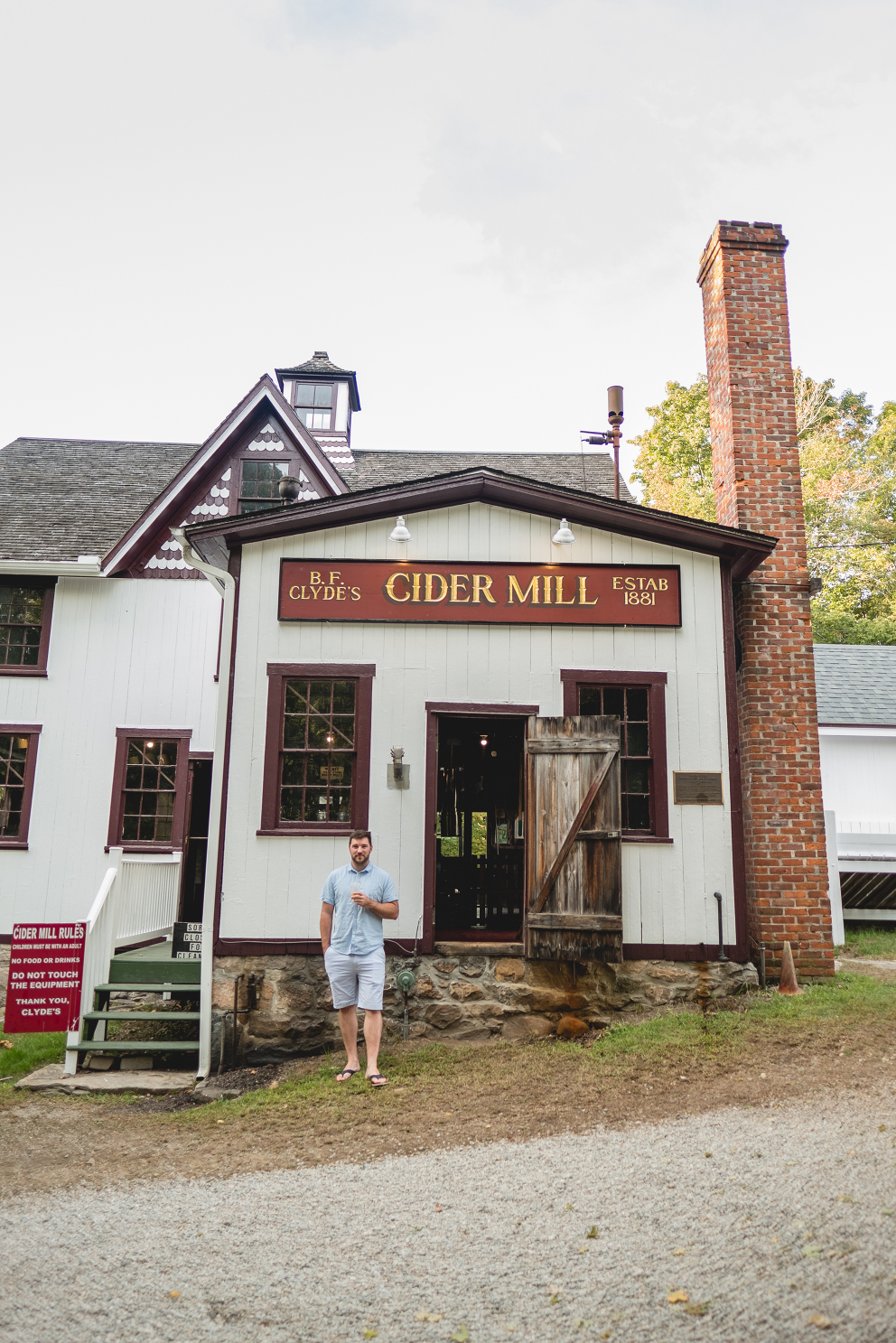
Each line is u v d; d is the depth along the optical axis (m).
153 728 12.40
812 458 31.31
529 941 8.09
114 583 12.73
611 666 8.74
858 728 15.73
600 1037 7.71
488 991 8.12
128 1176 5.41
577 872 8.13
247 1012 8.06
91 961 8.07
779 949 8.68
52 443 16.55
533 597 8.84
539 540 8.95
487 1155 5.32
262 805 8.39
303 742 8.62
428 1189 4.85
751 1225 4.12
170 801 12.34
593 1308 3.56
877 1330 3.23
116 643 12.59
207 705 12.47
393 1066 7.31
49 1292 3.87
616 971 8.16
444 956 8.19
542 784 8.32
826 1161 4.78
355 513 8.80
